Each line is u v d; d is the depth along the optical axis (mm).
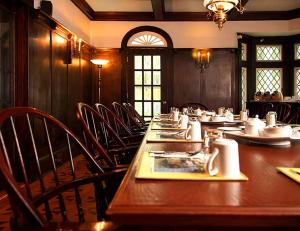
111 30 7203
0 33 3432
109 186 1264
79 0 6133
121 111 3883
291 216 636
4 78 3531
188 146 1512
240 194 748
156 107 7262
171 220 643
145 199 706
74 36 5547
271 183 854
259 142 1640
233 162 906
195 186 816
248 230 660
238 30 7230
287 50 7754
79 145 1318
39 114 1219
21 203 731
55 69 4805
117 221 646
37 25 4102
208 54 7156
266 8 6984
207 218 640
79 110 1634
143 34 7211
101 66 6934
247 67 7781
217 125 2781
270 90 7852
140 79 7242
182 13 7098
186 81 7242
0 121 941
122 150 1964
